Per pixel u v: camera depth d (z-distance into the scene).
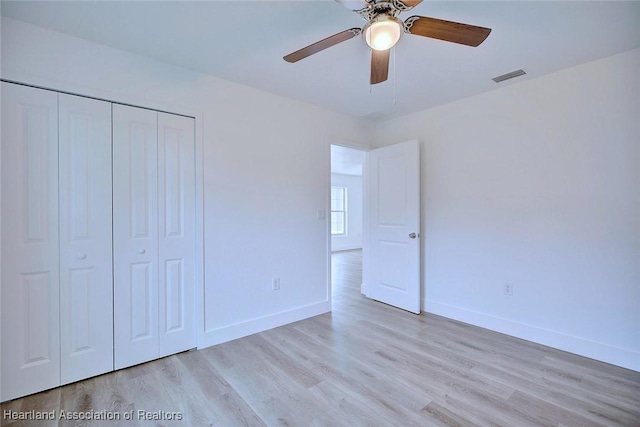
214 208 2.60
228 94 2.66
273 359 2.35
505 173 2.80
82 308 2.06
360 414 1.73
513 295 2.76
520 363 2.28
